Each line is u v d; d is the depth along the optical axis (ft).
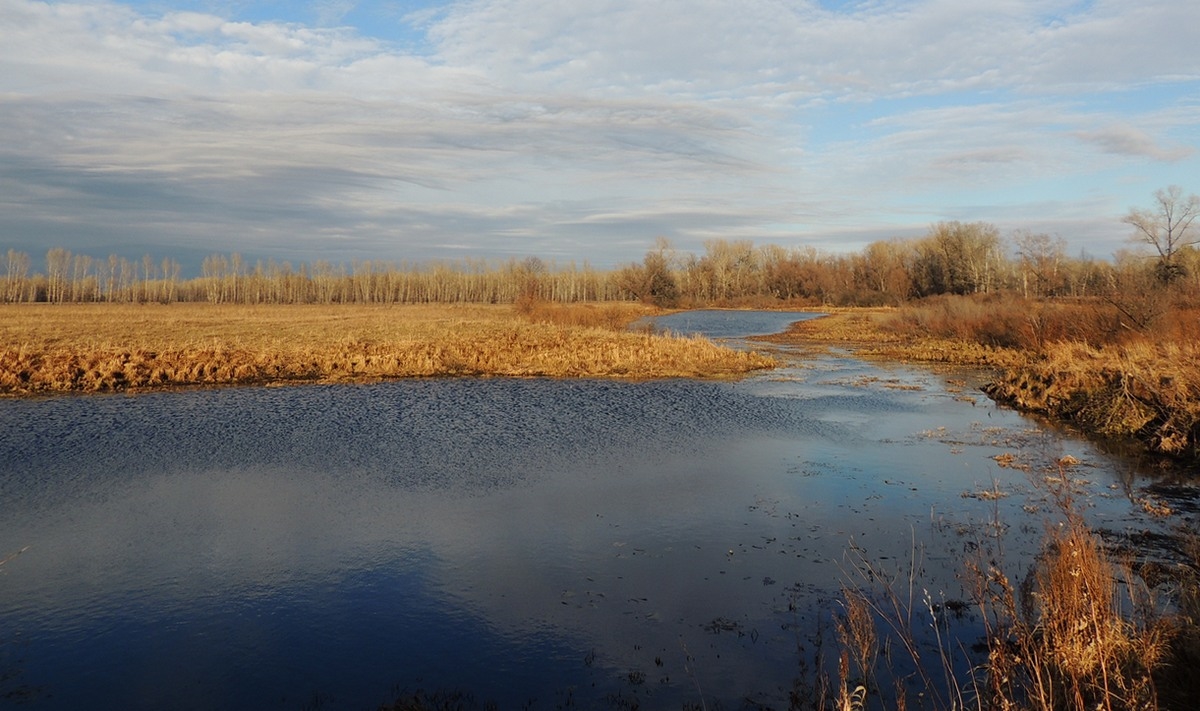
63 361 84.84
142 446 54.44
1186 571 28.45
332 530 37.04
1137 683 18.16
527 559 33.22
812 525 37.58
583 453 53.31
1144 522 36.58
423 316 226.58
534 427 62.34
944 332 153.28
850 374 101.60
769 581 30.50
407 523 38.06
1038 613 25.26
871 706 20.95
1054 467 48.26
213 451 53.11
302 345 109.29
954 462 50.70
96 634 26.35
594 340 121.29
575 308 188.75
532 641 25.68
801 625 26.55
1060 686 19.21
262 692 22.57
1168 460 49.90
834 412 70.85
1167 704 18.11
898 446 55.98
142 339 122.62
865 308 303.48
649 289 333.42
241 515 39.29
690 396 79.66
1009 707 17.97
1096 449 54.03
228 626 26.94
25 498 42.09
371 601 28.96
